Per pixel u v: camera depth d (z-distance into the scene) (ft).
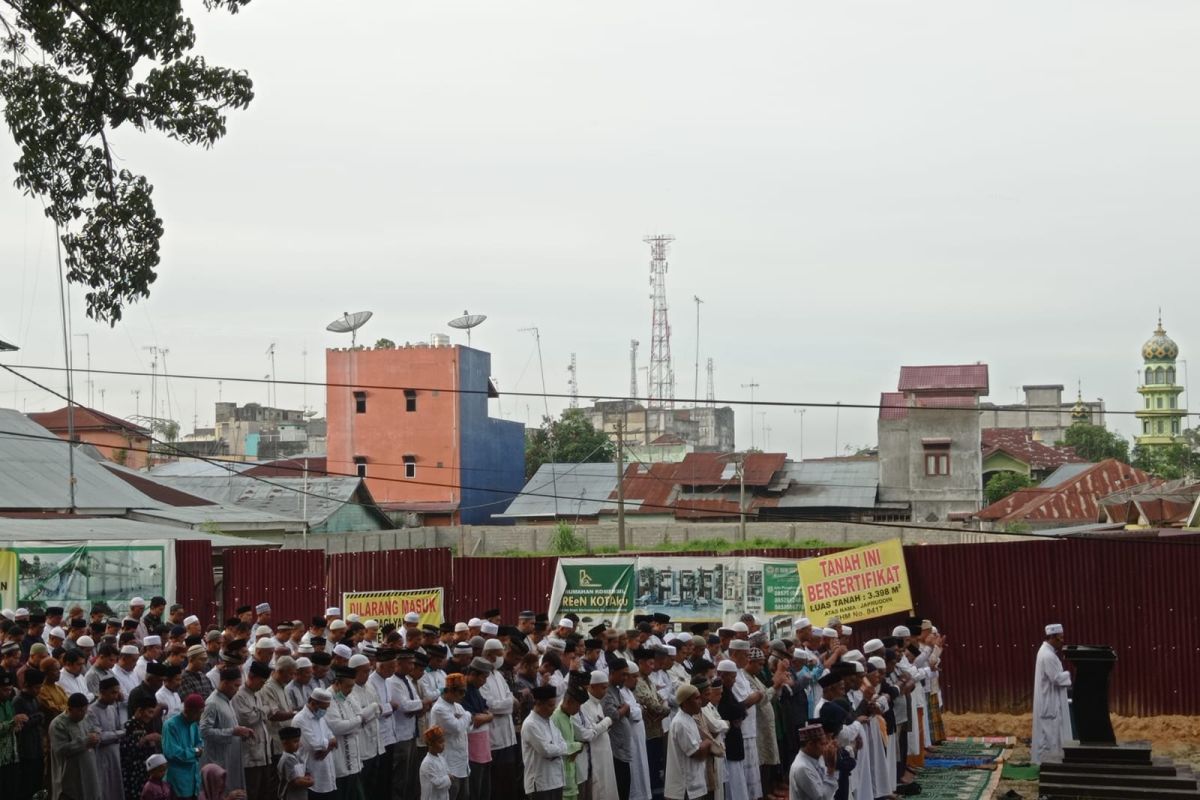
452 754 51.80
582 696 53.67
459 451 256.93
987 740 82.58
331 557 95.35
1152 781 64.13
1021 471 306.96
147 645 58.29
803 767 49.49
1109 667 67.41
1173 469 369.91
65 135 67.56
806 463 249.75
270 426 403.34
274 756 50.55
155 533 102.42
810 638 72.23
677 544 165.78
